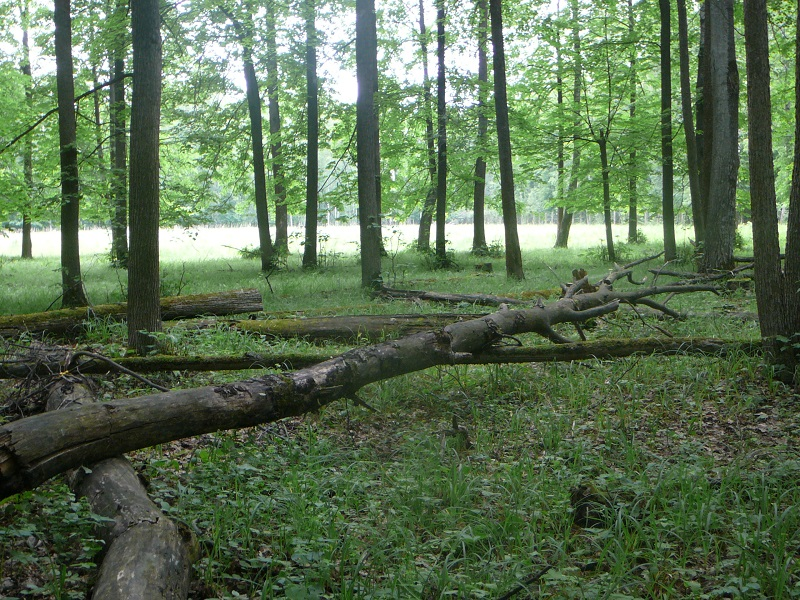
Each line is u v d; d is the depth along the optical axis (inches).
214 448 232.4
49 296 600.7
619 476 197.6
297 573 154.6
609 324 437.1
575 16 947.3
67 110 528.7
